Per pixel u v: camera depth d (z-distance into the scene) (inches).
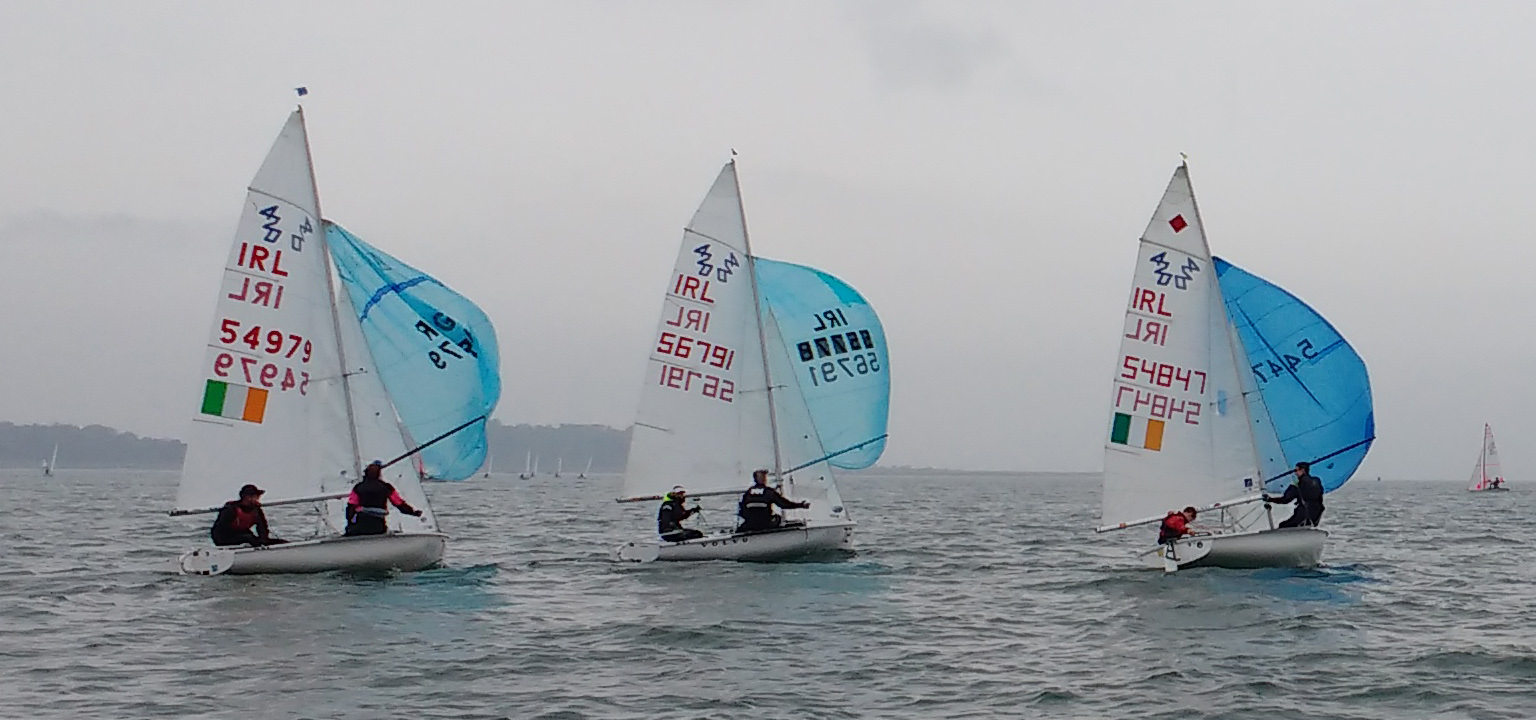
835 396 1224.8
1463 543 1620.3
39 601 888.3
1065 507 3154.5
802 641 754.8
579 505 3058.6
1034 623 826.8
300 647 713.6
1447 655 703.1
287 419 1005.8
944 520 2272.4
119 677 635.5
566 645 733.3
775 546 1140.5
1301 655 709.9
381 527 990.4
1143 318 1076.5
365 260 1048.2
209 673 645.9
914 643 752.3
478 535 1695.4
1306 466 1047.0
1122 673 664.4
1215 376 1070.4
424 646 722.8
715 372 1178.0
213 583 946.1
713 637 762.8
